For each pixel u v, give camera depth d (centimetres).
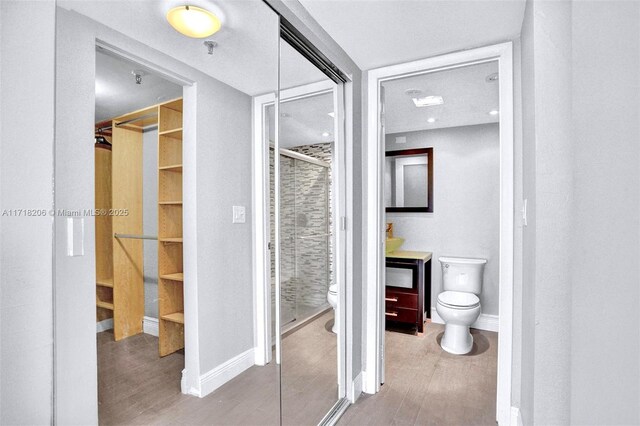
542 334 125
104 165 89
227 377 135
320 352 201
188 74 117
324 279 206
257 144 150
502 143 187
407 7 158
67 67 81
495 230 338
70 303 82
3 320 71
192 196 119
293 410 182
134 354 98
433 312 368
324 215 207
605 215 62
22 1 74
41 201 77
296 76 194
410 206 376
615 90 60
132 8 97
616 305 59
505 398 183
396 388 229
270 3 143
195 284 121
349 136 215
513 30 177
